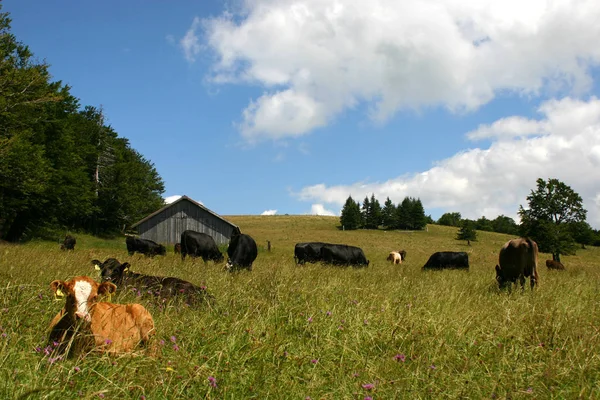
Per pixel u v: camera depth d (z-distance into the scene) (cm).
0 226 3947
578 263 5425
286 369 500
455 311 736
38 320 591
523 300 860
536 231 4756
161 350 518
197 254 2092
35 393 379
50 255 1432
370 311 712
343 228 10625
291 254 4350
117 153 6519
